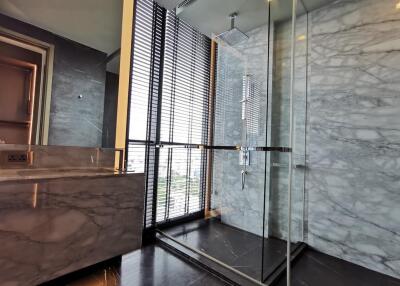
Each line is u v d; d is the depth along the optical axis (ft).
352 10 6.45
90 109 5.94
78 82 5.73
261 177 6.77
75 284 4.82
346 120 6.50
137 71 7.04
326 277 5.51
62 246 4.21
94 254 4.69
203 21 8.11
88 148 5.90
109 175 4.91
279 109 6.31
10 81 4.76
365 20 6.23
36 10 5.09
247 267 5.48
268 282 4.92
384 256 5.75
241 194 7.41
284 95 6.26
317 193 6.97
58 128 5.40
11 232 3.62
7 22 4.73
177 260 5.98
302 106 7.08
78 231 4.43
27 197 3.77
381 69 5.94
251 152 7.25
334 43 6.77
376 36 6.04
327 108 6.86
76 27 5.69
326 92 6.89
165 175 7.83
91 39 5.96
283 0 6.27
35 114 5.07
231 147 8.03
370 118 6.08
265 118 6.79
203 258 5.92
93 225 4.66
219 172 8.22
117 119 6.53
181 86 8.29
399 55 5.68
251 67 7.59
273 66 6.63
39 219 3.92
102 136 6.17
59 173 4.64
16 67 4.84
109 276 5.15
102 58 6.17
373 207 5.97
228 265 5.56
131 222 5.34
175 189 8.10
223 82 8.70
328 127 6.83
